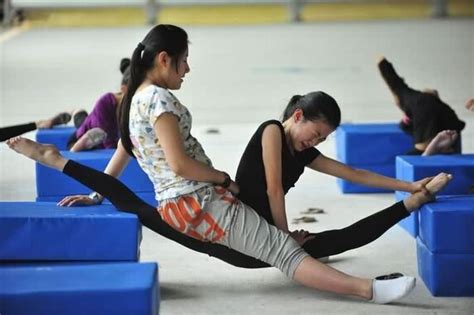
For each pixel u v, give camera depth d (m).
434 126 7.12
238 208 4.81
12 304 3.64
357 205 7.30
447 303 4.81
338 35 21.59
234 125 11.39
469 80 14.96
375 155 7.71
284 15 25.81
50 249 4.68
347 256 5.79
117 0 24.61
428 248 4.95
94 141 6.86
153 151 4.75
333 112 4.89
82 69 16.77
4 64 17.59
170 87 4.84
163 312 4.74
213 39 21.20
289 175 5.09
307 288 5.12
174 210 4.77
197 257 5.81
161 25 4.82
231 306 4.83
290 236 4.91
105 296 3.66
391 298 4.74
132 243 4.67
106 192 4.99
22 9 25.28
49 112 12.60
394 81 7.52
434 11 25.09
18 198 7.55
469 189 6.16
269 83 15.03
